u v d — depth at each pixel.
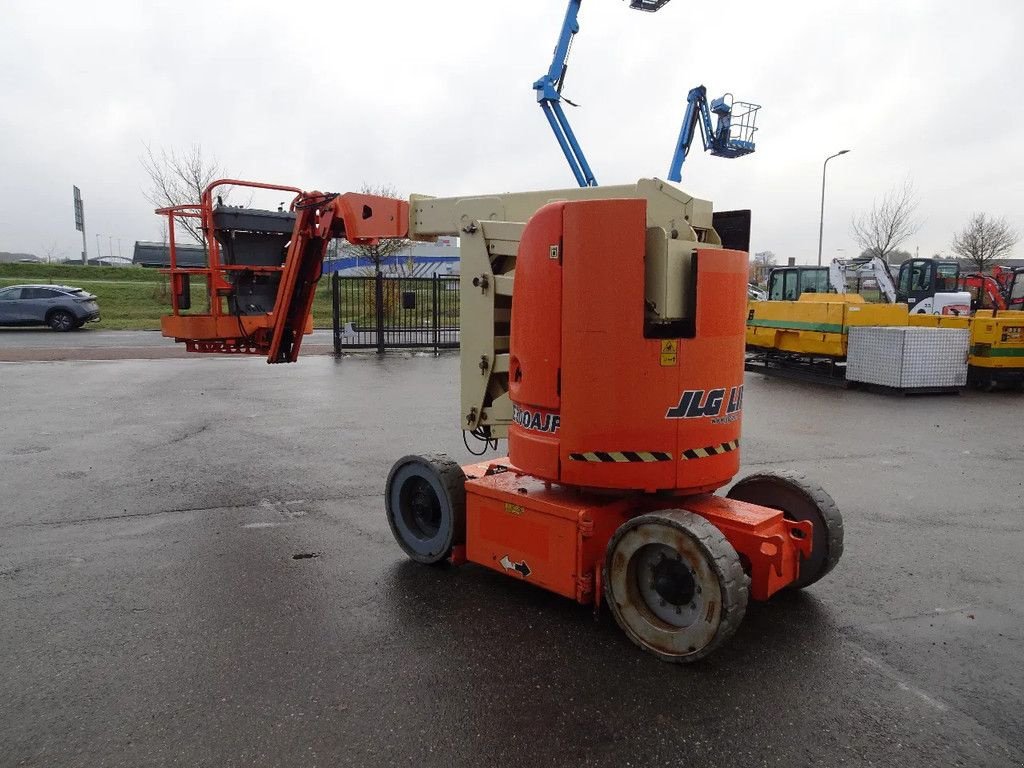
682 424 3.97
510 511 4.55
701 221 4.26
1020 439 9.81
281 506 6.63
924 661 3.90
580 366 3.99
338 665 3.81
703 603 3.65
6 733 3.20
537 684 3.63
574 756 3.07
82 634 4.13
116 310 32.97
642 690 3.58
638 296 3.85
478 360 5.05
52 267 47.16
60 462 8.11
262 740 3.17
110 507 6.52
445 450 8.88
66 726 3.26
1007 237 39.31
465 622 4.31
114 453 8.56
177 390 13.34
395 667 3.79
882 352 14.02
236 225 6.77
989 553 5.53
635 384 3.92
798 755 3.10
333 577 4.99
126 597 4.64
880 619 4.40
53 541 5.64
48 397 12.42
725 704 3.47
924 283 22.69
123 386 13.71
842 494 7.13
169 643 4.04
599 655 3.92
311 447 8.98
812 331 15.78
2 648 3.96
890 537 5.88
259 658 3.88
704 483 4.08
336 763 3.02
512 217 5.07
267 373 15.75
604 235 3.85
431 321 21.28
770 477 4.75
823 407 12.48
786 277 24.89
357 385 14.11
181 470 7.84
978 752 3.12
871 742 3.19
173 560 5.28
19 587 4.77
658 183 4.26
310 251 6.63
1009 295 21.05
